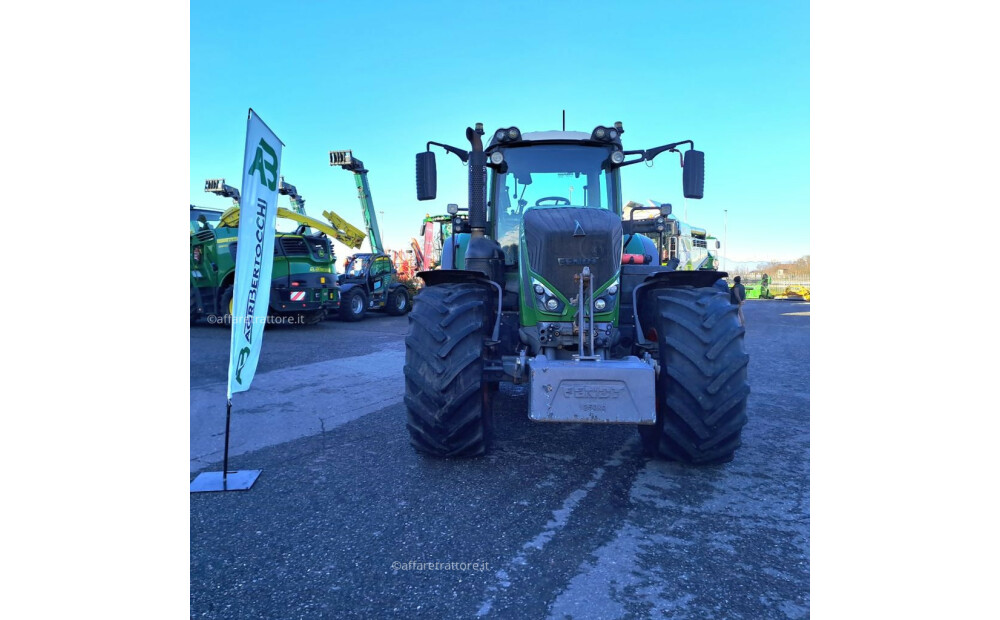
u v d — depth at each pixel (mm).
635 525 2781
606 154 4352
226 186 12703
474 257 3887
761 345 9594
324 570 2395
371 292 14117
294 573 2373
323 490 3229
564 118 4445
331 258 11812
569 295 3504
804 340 10281
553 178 4336
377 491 3201
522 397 5523
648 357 3402
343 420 4699
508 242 4324
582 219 3570
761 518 2855
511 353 3979
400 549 2562
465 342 3371
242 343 3537
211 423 4621
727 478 3385
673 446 3396
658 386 3396
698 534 2691
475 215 3934
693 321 3287
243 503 3061
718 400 3207
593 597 2197
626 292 4285
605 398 3045
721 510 2947
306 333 10758
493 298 3818
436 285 3783
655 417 3033
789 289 26719
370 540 2646
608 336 3562
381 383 6176
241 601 2180
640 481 3336
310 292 11109
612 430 4363
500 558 2480
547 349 3545
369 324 12594
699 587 2262
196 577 2340
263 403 5273
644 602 2168
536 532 2713
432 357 3352
